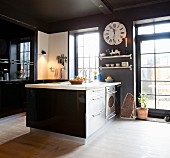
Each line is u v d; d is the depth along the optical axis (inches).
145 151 87.6
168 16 144.1
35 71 180.7
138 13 155.1
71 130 100.4
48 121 109.0
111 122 140.2
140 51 164.4
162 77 157.0
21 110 169.3
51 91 107.5
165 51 154.9
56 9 161.6
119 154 84.5
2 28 152.6
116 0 143.6
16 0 142.3
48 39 200.5
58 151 88.0
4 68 158.2
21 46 173.2
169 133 113.7
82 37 197.5
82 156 82.5
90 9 161.9
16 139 103.8
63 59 192.7
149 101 162.7
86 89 95.7
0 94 147.3
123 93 160.9
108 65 165.2
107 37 168.4
